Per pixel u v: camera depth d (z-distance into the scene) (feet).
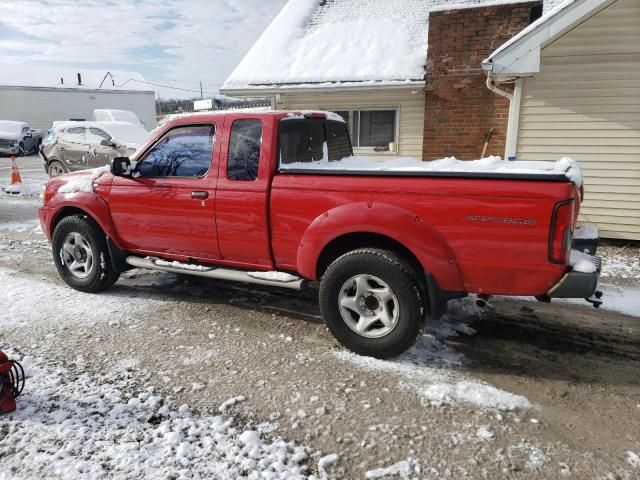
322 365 11.53
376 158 33.09
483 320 14.38
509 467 8.10
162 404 9.85
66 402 9.89
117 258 16.11
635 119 23.89
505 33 27.86
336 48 33.58
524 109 25.46
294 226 12.51
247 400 10.02
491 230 10.36
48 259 21.35
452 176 10.68
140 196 14.84
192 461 8.16
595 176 25.11
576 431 9.10
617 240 25.27
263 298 16.19
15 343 12.64
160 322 14.11
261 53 34.83
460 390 10.43
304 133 14.57
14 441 8.68
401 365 11.56
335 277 11.84
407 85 29.40
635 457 8.36
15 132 85.46
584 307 15.44
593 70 23.97
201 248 14.29
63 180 17.04
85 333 13.30
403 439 8.80
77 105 114.52
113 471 7.93
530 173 10.00
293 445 8.63
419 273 11.75
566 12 21.84
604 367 11.59
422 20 34.30
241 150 13.25
